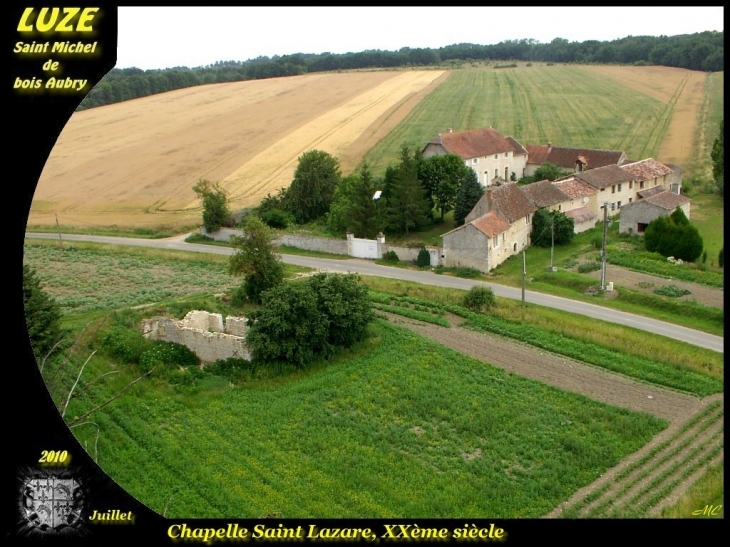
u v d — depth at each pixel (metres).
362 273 56.69
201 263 60.22
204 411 33.50
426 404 33.47
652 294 47.53
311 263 60.44
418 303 48.62
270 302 38.50
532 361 38.94
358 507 25.39
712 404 33.50
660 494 26.09
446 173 69.00
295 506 25.47
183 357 39.72
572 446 29.50
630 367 37.66
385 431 31.17
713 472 27.08
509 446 29.72
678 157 91.62
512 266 56.12
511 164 85.12
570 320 44.03
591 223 65.75
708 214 68.00
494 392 34.81
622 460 28.86
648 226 58.09
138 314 44.25
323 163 75.00
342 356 39.56
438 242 62.81
